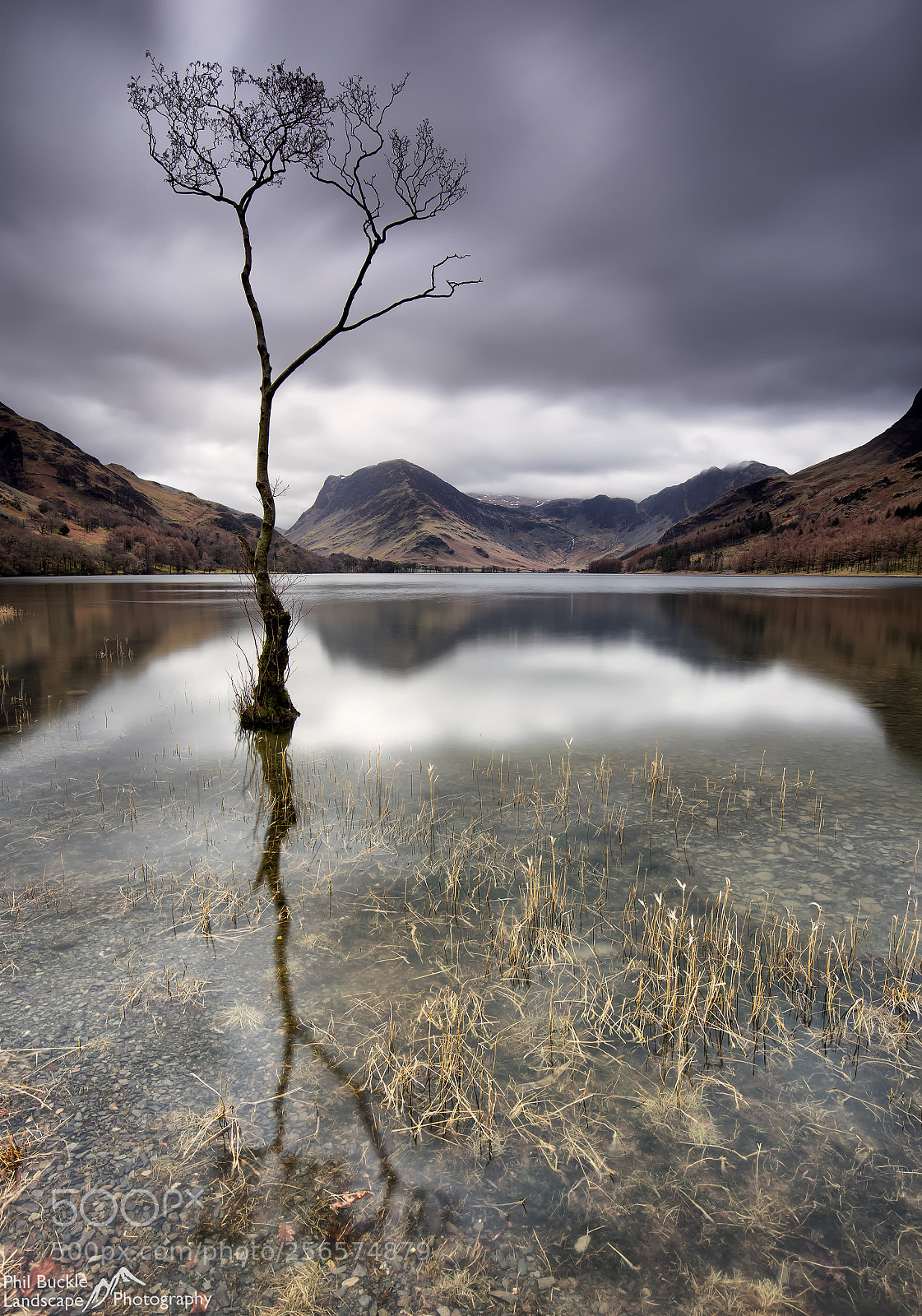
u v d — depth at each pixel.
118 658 25.91
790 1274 3.20
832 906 6.93
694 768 12.08
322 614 50.78
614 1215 3.50
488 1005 5.21
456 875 7.08
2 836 8.69
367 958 5.82
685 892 7.22
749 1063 4.63
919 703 17.84
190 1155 3.78
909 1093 4.36
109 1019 4.92
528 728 15.22
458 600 69.75
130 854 8.10
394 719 16.06
